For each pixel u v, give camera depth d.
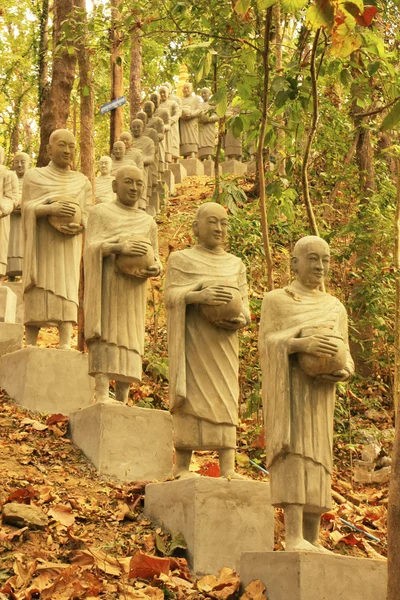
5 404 10.45
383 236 13.16
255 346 12.19
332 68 10.30
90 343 9.48
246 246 12.87
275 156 15.82
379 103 14.56
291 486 7.25
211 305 8.30
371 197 14.08
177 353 8.33
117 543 7.74
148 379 12.46
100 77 20.52
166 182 22.23
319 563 6.85
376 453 11.54
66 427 9.90
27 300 10.77
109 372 9.40
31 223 10.71
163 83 26.48
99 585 6.85
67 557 7.37
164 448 9.39
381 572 7.09
